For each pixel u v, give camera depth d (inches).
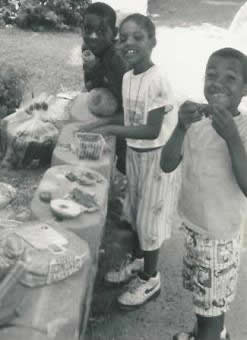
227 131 92.7
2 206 139.6
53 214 111.4
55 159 137.6
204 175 100.9
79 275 96.8
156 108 120.0
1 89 182.5
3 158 171.9
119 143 155.8
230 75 94.7
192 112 96.0
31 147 165.8
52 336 83.4
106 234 137.8
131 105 124.6
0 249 95.8
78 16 347.3
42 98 176.4
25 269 90.9
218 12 410.9
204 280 106.1
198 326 111.3
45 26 343.3
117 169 168.4
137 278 130.7
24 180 163.8
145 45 119.6
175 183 128.0
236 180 98.3
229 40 267.4
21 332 82.9
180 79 268.2
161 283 140.6
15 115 171.9
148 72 121.3
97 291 131.6
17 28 339.6
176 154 101.7
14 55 283.3
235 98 96.2
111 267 132.6
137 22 118.3
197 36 345.7
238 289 140.9
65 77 256.5
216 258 104.0
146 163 125.0
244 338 125.7
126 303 128.1
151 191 125.5
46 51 296.0
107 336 121.5
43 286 92.5
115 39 147.4
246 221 167.5
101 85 161.9
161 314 130.3
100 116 158.7
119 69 146.3
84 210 111.8
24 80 208.4
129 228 141.3
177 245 157.1
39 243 98.2
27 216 140.0
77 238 102.4
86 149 136.3
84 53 158.2
